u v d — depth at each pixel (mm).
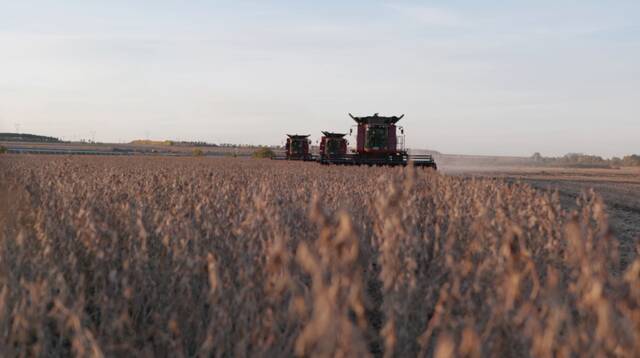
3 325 3604
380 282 5316
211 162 41625
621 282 2678
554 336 2643
